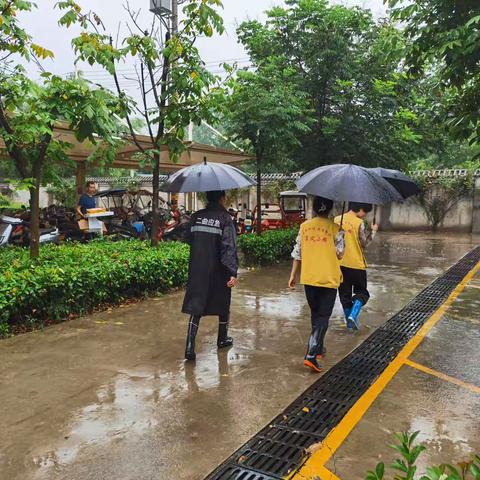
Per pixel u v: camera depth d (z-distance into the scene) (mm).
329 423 3219
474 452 2820
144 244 7996
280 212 14539
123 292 6387
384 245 13852
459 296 7074
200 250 4348
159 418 3230
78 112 5539
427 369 4184
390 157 11008
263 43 11094
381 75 10797
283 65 10664
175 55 6824
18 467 2654
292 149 10500
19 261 5871
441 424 3168
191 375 3975
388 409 3396
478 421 3213
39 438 2961
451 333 5238
